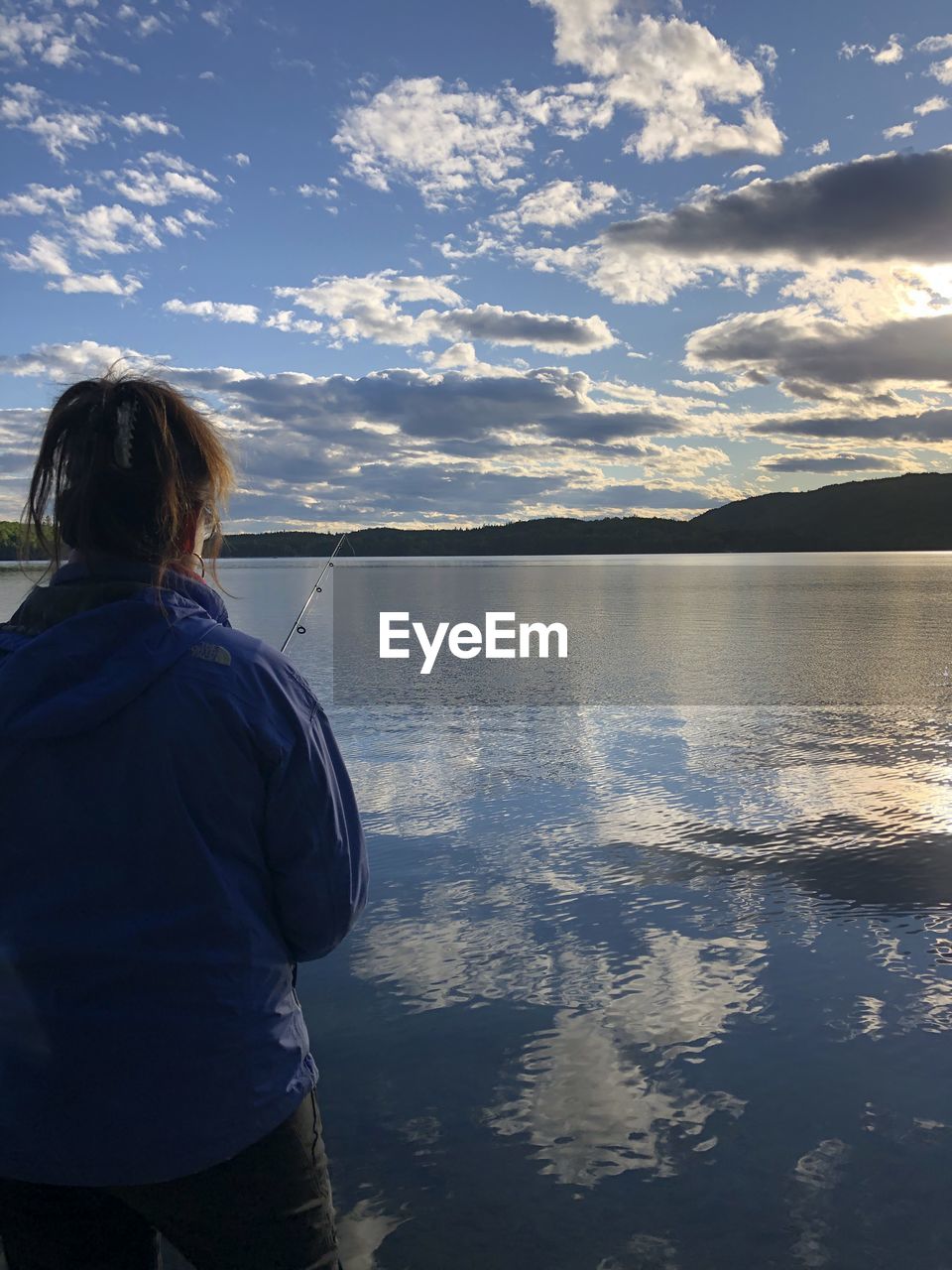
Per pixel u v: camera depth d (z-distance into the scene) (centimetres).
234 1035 97
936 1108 214
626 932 316
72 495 103
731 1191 188
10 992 94
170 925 95
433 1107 217
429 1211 183
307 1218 105
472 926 321
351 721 721
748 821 443
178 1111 94
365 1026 254
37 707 94
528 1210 183
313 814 104
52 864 95
